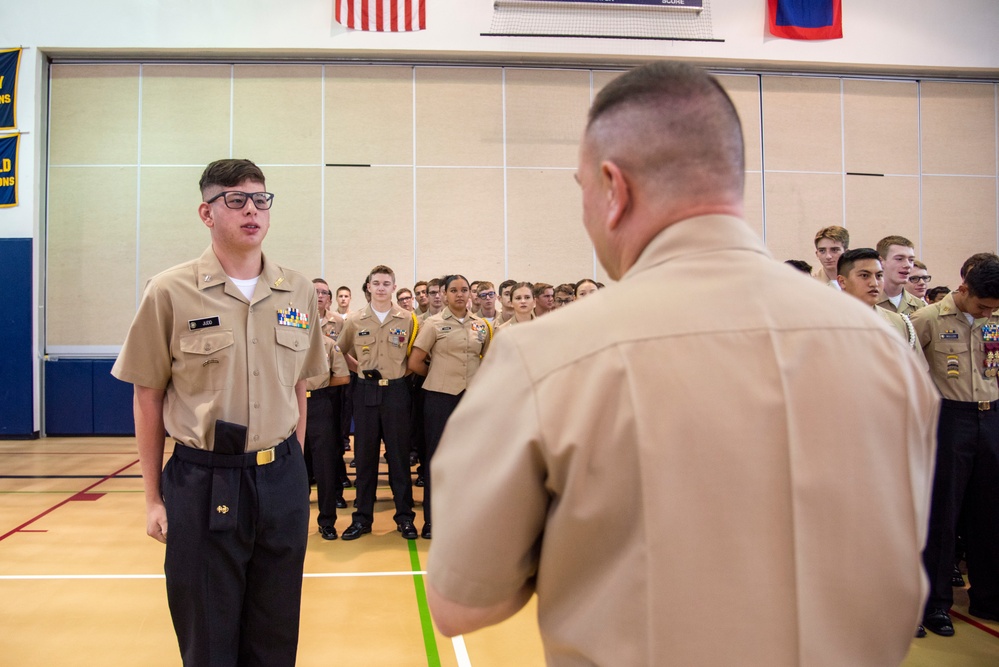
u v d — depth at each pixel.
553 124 8.80
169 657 2.74
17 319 8.16
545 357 0.69
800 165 8.88
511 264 8.77
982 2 8.81
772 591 0.63
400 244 8.69
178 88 8.50
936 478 3.07
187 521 1.78
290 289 2.01
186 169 8.51
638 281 0.73
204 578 1.78
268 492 1.84
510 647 2.86
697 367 0.66
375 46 8.39
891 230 8.98
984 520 3.11
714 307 0.69
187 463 1.81
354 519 4.45
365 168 8.65
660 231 0.76
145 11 8.24
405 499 4.45
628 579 0.64
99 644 2.85
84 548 4.11
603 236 0.83
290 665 1.93
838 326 0.71
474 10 8.42
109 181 8.45
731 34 8.55
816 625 0.64
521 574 0.73
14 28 8.21
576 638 0.68
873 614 0.67
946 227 9.05
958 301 3.12
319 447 4.36
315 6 8.34
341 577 3.65
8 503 5.15
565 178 8.81
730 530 0.63
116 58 8.45
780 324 0.69
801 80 8.87
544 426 0.66
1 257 8.16
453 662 2.72
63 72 8.44
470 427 0.73
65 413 8.30
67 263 8.41
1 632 2.95
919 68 8.84
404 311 4.59
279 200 8.59
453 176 8.73
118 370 1.82
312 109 8.61
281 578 1.91
